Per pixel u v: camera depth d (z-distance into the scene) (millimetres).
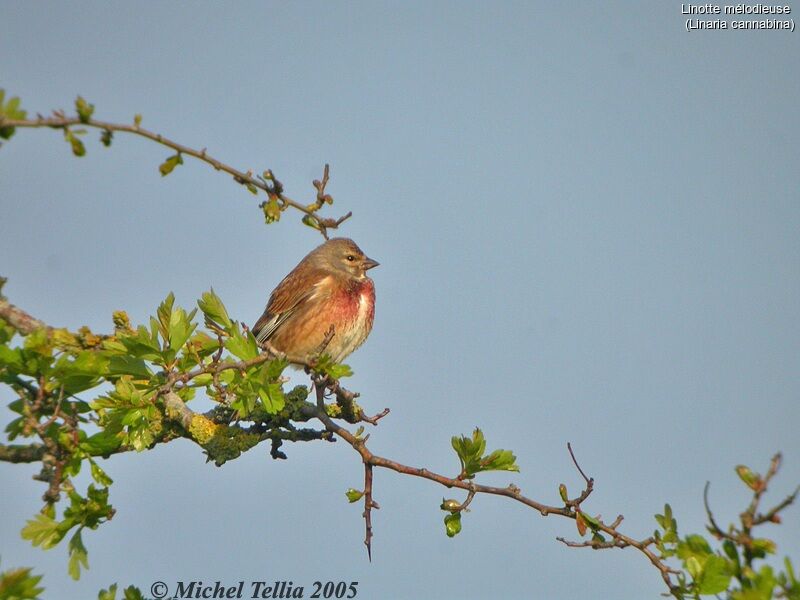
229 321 9305
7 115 7141
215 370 9070
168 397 10648
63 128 7316
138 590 8547
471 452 9484
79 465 8805
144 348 9086
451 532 9547
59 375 8617
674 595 8000
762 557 7141
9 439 8852
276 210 8930
